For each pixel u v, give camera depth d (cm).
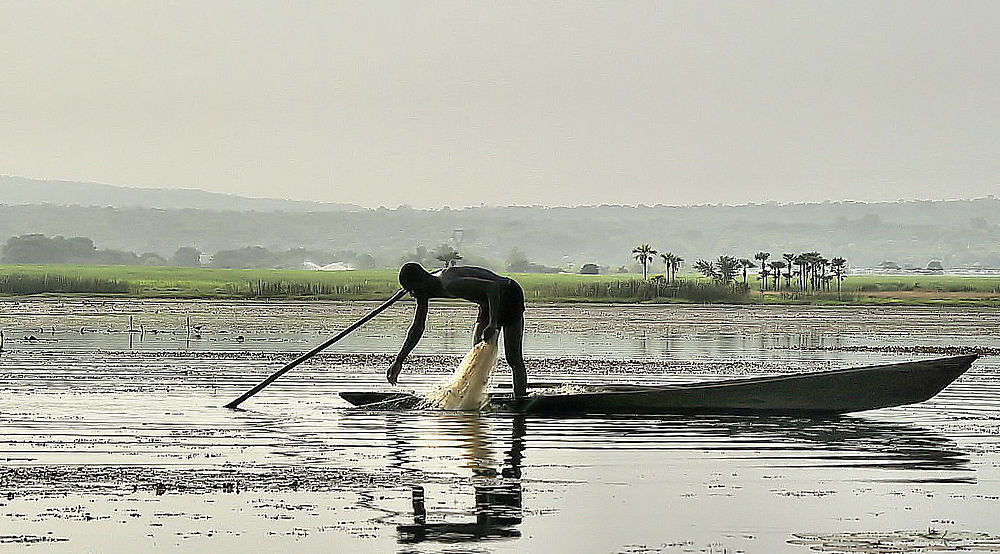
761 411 3183
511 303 3288
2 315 9206
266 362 4753
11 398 3406
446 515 1980
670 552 1784
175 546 1789
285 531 1870
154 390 3634
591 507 2052
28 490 2128
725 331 8238
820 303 16300
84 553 1752
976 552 1791
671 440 2745
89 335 6719
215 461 2416
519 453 2556
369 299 14700
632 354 5609
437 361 4938
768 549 1803
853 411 3195
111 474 2272
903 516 2002
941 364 3139
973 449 2641
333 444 2644
